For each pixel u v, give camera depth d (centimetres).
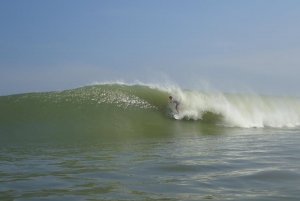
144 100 2519
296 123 2611
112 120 2278
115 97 2494
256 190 823
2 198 783
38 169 1102
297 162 1139
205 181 914
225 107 2619
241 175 971
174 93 2645
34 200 766
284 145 1559
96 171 1059
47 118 2227
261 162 1149
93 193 819
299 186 852
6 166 1158
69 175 1010
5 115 2217
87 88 2566
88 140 1830
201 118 2505
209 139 1848
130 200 762
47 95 2442
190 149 1483
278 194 788
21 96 2420
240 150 1425
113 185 890
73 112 2306
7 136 1908
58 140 1819
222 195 788
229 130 2259
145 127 2238
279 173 984
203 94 2689
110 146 1623
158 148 1535
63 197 788
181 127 2309
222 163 1144
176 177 963
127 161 1216
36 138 1869
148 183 903
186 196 784
